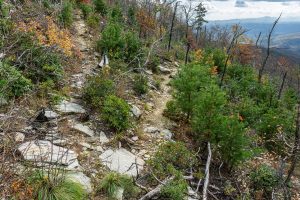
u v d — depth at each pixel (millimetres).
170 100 15727
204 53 29969
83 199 7215
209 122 11477
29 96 10289
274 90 26125
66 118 10430
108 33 18656
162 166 9656
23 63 11352
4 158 6719
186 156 10391
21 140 8234
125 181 8266
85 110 11234
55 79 12266
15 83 10078
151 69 20594
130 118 12000
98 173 8508
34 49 11781
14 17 14062
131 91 15367
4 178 6324
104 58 16641
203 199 8734
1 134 7883
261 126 16547
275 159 15141
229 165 11523
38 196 6531
